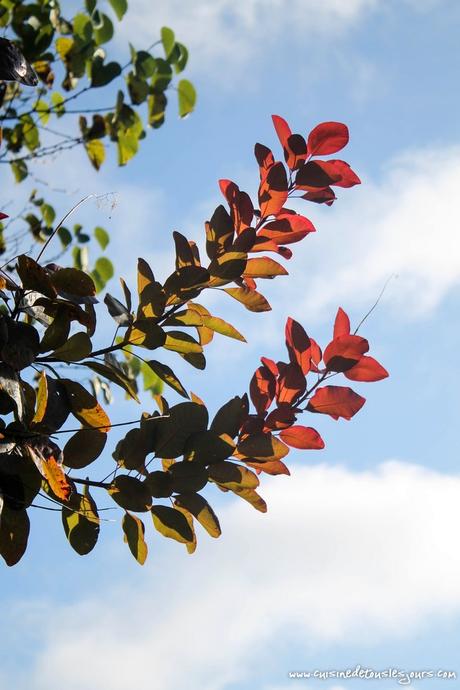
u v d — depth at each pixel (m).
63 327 1.56
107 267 3.02
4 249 2.79
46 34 2.93
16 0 2.90
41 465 1.52
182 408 1.61
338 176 1.69
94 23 3.03
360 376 1.69
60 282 1.58
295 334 1.69
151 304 1.63
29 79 1.49
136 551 1.61
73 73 3.02
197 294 1.64
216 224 1.64
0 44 1.48
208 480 1.62
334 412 1.68
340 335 1.70
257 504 1.64
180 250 1.65
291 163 1.70
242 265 1.64
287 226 1.69
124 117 3.05
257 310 1.69
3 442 1.52
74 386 1.56
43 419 1.53
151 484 1.59
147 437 1.60
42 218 2.94
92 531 1.59
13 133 3.00
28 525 1.55
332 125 1.70
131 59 3.06
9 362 1.51
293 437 1.68
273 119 1.71
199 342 1.73
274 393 1.67
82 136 3.05
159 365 1.63
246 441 1.63
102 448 1.57
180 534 1.60
